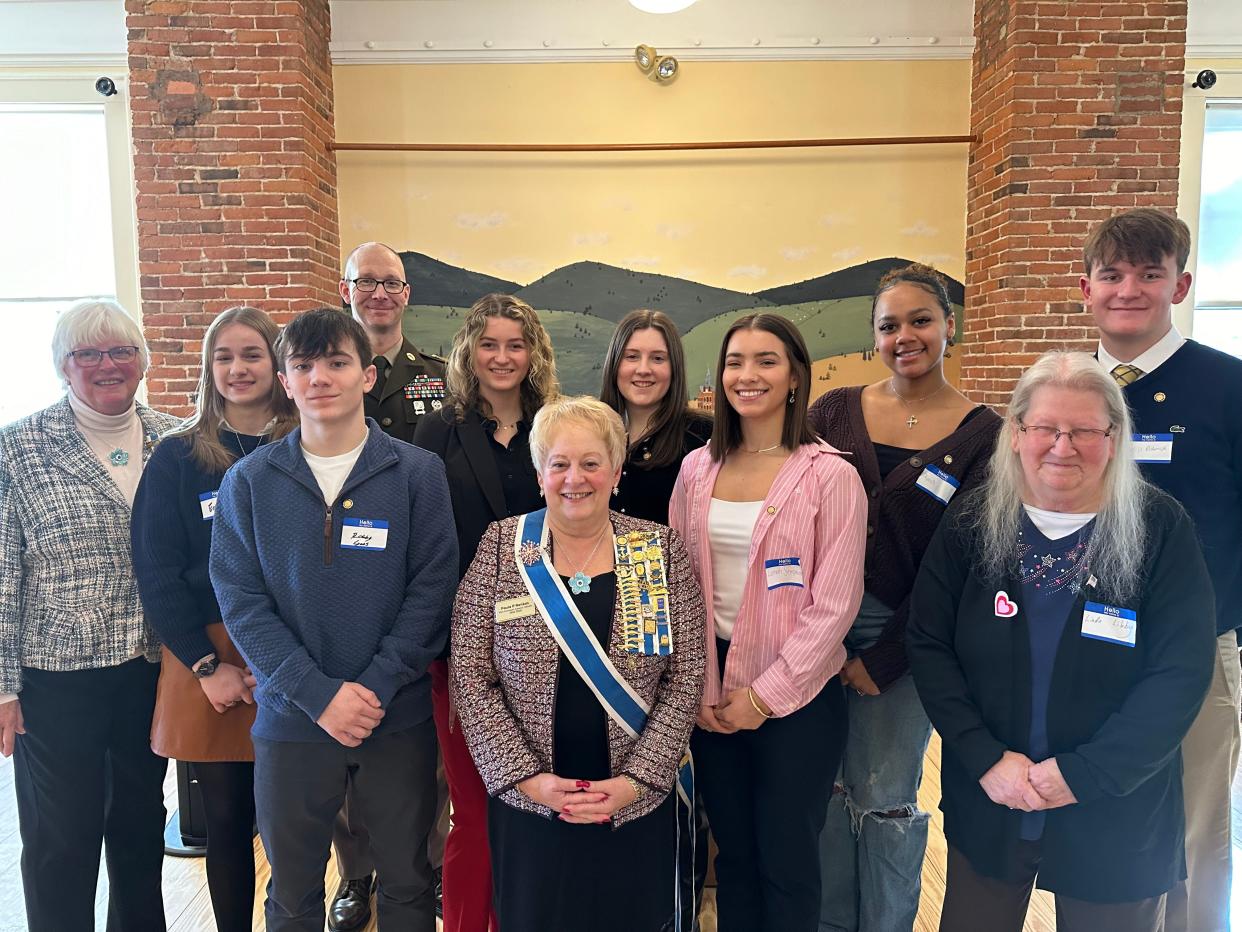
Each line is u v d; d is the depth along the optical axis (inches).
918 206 191.2
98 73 190.1
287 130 170.2
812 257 191.9
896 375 78.2
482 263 191.9
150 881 78.4
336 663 64.2
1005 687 58.6
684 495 72.3
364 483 66.7
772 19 186.5
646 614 61.5
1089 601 56.7
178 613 71.6
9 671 71.1
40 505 72.6
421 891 68.2
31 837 73.6
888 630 71.6
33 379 202.1
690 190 190.9
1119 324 71.0
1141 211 71.4
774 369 67.8
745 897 67.6
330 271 186.1
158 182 171.6
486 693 62.2
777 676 63.2
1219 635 71.1
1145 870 56.1
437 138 189.0
